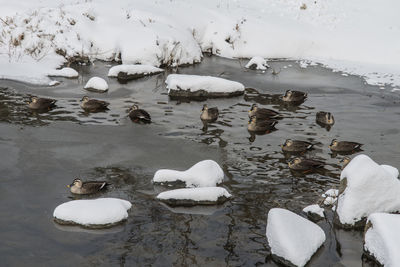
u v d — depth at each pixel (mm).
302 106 17562
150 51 22094
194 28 25188
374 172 9508
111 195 10555
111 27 23641
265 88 19750
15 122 14703
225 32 25062
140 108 16766
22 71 19656
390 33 25703
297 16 27594
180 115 16250
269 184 11312
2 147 12781
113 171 11758
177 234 9148
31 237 8883
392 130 15258
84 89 18531
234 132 14820
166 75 21250
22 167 11680
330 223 9688
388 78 21109
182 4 27047
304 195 10781
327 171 12141
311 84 20281
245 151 13328
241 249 8711
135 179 11367
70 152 12734
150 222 9523
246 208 10148
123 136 14078
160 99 17969
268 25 25609
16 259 8250
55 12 23453
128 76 20391
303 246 8398
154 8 25781
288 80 20844
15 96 17109
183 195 10227
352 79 20984
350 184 9617
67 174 11477
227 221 9641
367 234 8734
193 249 8688
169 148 13352
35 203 10062
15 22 22844
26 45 21906
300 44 24859
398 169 12344
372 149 13703
